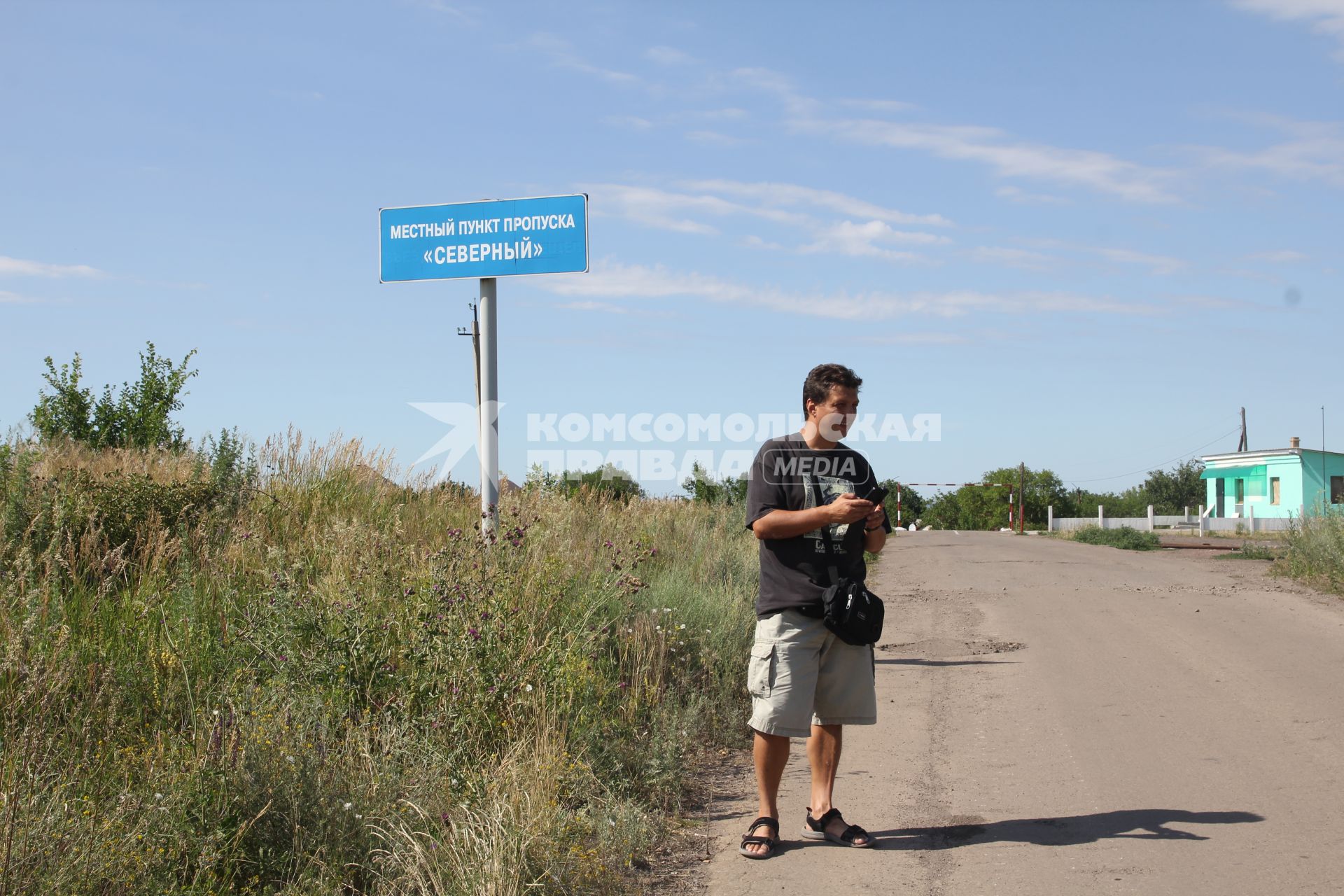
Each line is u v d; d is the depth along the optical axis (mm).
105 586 6031
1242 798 4895
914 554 22328
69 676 4637
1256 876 3963
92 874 3207
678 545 12125
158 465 9750
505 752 4844
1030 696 7176
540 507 9703
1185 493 81312
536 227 9094
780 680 4406
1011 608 11734
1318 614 10453
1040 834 4516
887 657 8891
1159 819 4637
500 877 3586
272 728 4195
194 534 7516
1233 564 17422
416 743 4715
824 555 4465
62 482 7625
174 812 3668
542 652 5801
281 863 3670
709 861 4359
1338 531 14164
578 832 4289
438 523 9336
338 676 5207
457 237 9258
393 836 3854
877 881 4059
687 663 7234
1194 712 6555
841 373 4496
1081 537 30781
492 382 9148
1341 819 4562
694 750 6004
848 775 5523
